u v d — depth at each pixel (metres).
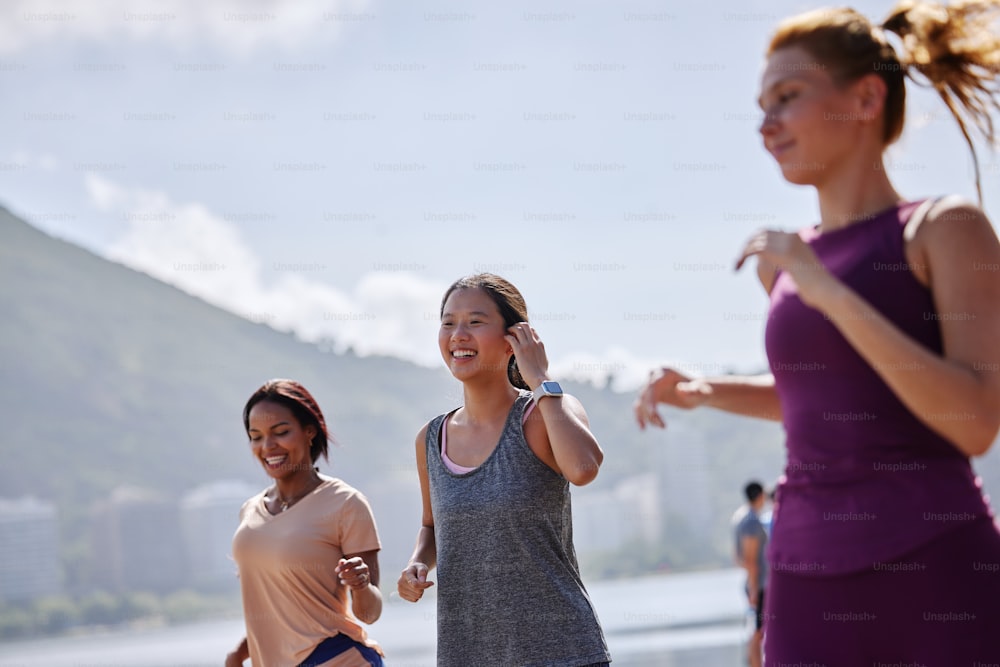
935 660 2.16
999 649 2.13
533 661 3.57
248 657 5.45
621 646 24.95
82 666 41.16
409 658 21.56
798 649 2.33
